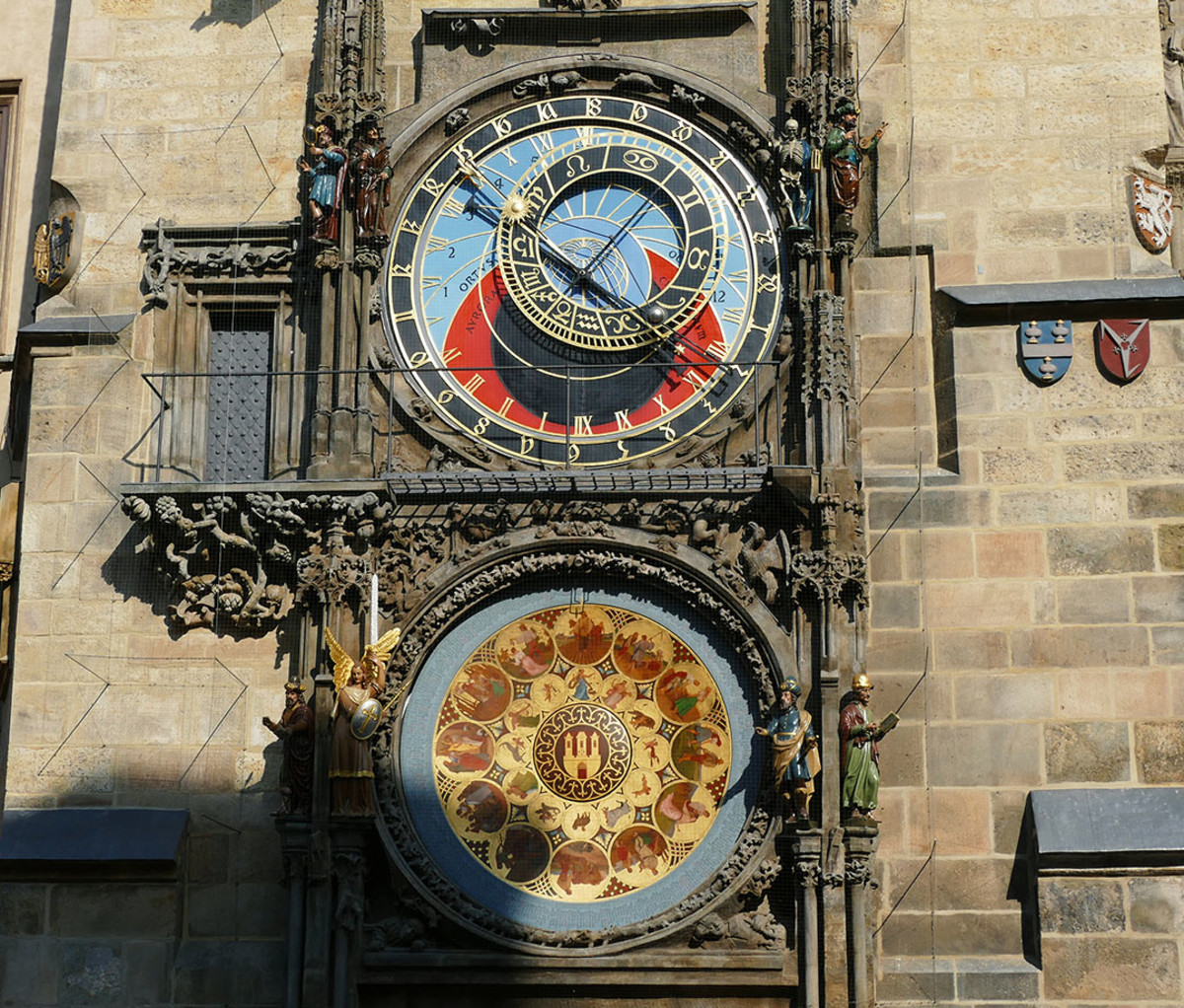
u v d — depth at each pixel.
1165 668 28.52
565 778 28.33
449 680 28.64
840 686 27.98
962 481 29.36
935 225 30.50
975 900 28.00
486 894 27.81
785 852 27.73
